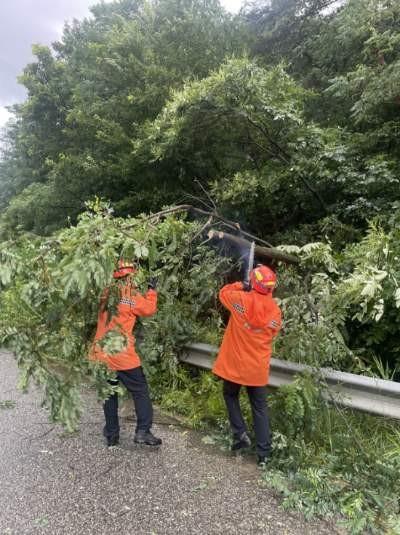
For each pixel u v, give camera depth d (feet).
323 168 18.58
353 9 21.04
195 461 12.14
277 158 20.56
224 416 14.38
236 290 12.58
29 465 11.77
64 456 12.30
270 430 12.22
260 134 19.86
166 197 25.95
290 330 13.87
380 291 12.73
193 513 9.74
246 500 10.28
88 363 11.41
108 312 11.51
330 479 11.01
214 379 15.75
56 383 11.00
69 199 32.99
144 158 24.26
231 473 11.51
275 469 11.40
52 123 40.68
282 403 12.41
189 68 27.07
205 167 24.43
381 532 9.38
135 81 28.35
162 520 9.47
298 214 21.48
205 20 28.73
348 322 15.70
